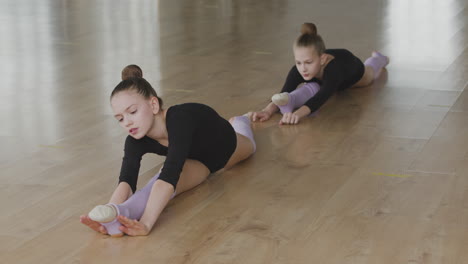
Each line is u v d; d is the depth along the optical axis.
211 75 3.89
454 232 1.91
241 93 3.50
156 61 4.29
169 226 1.97
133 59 4.35
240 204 2.12
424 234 1.90
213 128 2.24
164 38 5.09
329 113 3.13
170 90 3.54
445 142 2.70
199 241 1.87
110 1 7.19
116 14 6.31
